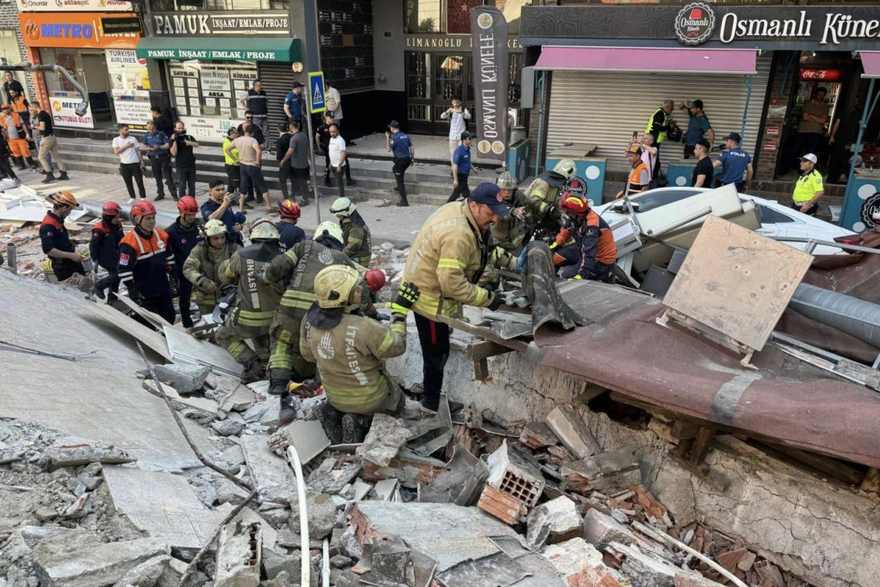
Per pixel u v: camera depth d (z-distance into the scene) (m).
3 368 4.20
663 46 12.12
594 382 3.70
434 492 4.12
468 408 5.25
